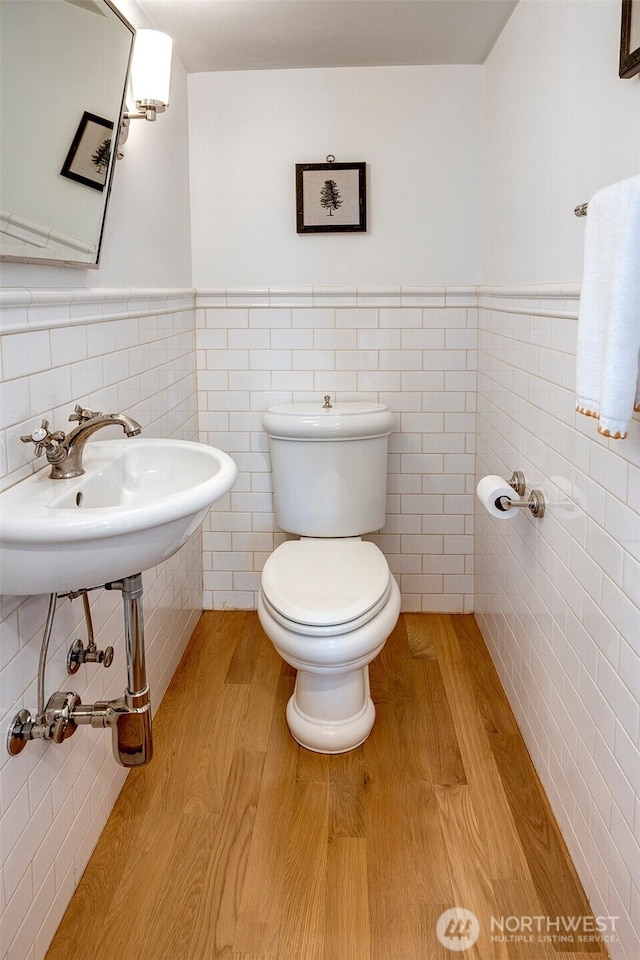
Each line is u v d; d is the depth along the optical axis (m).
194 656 2.67
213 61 2.59
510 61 2.27
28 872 1.38
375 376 2.85
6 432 1.30
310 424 2.55
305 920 1.54
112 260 1.91
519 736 2.16
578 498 1.60
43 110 1.39
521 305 2.10
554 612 1.80
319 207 2.73
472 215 2.74
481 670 2.55
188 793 1.93
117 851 1.73
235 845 1.74
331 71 2.68
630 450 1.30
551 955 1.45
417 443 2.89
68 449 1.42
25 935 1.36
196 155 2.74
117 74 1.71
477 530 2.89
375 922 1.53
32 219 1.37
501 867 1.67
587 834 1.56
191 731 2.20
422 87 2.67
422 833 1.77
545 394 1.85
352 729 2.09
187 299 2.69
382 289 2.77
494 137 2.51
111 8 1.62
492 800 1.88
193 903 1.58
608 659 1.42
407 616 3.00
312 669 1.97
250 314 2.82
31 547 1.10
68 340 1.59
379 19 2.26
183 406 2.66
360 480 2.64
